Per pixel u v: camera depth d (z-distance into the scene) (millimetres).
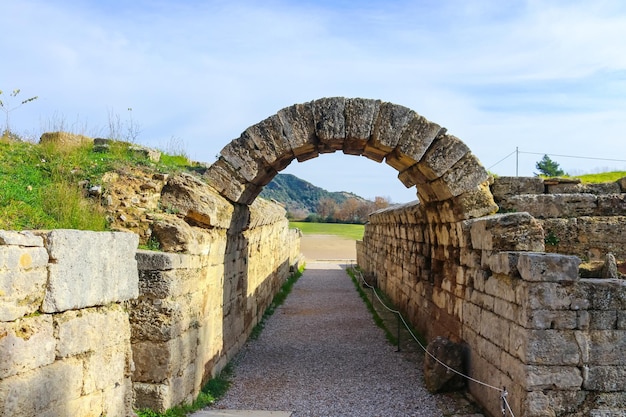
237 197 10148
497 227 8375
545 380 6836
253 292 14781
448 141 9867
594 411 6805
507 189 12312
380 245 22859
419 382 10109
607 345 6879
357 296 21906
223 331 10625
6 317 3852
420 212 13234
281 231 23422
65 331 4504
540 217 11961
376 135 9945
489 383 8250
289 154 10516
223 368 10688
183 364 7773
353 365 11359
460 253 10164
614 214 11836
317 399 9141
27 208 7281
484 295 8641
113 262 5301
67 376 4527
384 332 14695
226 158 10094
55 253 4383
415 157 9875
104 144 10555
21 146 9781
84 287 4773
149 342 7211
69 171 9031
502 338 7773
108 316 5211
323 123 10000
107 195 8562
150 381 7191
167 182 9219
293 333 14633
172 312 7289
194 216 9031
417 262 14578
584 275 8180
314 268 34531
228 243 10961
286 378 10398
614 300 6926
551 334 6887
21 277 4027
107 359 5188
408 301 15953
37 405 4133
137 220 8250
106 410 5160
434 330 12398
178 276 7566
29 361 4062
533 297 6922
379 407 8742
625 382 6844
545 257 6949
